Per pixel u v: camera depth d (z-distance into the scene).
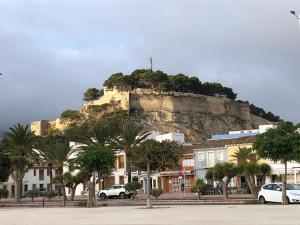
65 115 158.75
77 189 85.56
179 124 147.00
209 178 47.09
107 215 24.42
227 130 159.12
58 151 72.56
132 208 31.31
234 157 63.03
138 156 33.72
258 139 34.62
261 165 43.91
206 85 175.12
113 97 155.62
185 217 20.88
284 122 34.28
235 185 65.06
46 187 105.19
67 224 19.48
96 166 36.56
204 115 155.00
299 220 17.95
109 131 68.88
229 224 16.78
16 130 68.81
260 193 34.94
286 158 32.78
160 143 34.28
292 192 32.59
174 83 164.50
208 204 36.16
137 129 69.00
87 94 181.38
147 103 149.75
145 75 165.12
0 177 52.59
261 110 195.38
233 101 168.12
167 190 76.25
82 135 76.56
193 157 73.44
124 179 82.94
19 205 48.19
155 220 19.83
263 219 18.66
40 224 20.02
